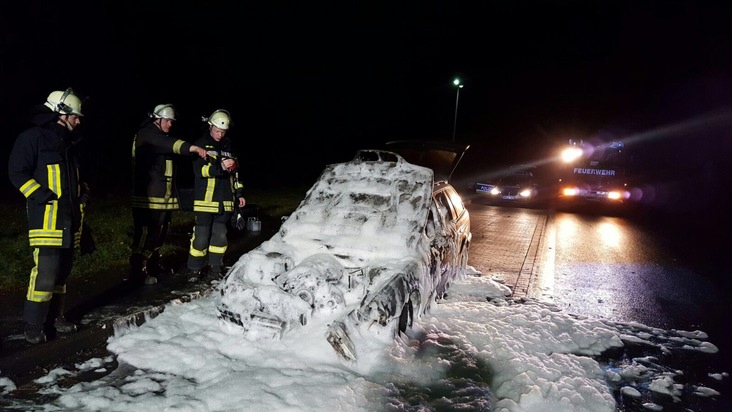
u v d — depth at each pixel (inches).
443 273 232.8
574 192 696.4
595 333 209.6
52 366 157.6
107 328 177.0
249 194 593.9
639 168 797.9
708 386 172.9
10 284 207.2
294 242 201.6
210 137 224.8
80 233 172.1
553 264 343.3
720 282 309.0
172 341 170.7
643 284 299.4
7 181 526.0
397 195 220.4
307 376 149.3
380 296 167.6
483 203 732.7
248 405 134.7
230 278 180.4
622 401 159.8
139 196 220.4
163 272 245.4
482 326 203.8
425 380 160.2
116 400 138.7
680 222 603.8
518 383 160.2
